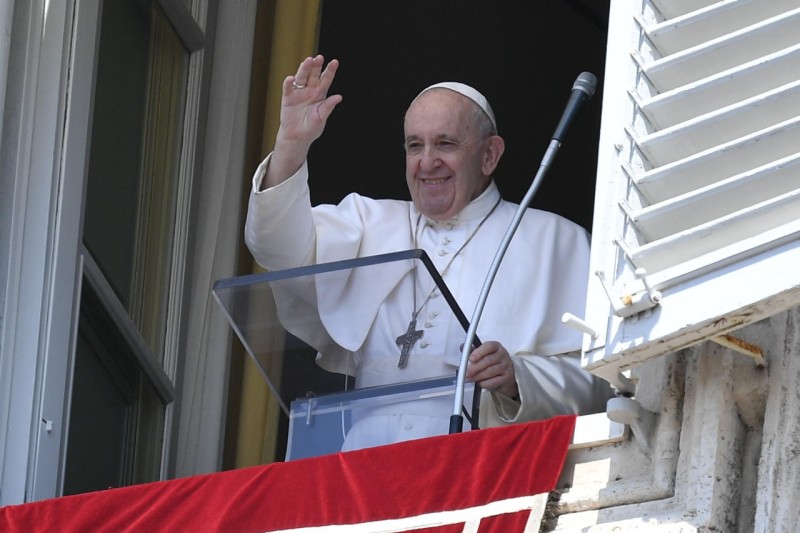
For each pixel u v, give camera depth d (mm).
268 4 25859
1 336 19406
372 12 32938
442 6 33531
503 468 15469
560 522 15531
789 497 14719
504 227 20641
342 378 17531
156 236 23281
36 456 19297
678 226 14961
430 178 20422
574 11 34438
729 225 14555
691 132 15156
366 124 32562
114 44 22281
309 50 25719
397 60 33094
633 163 15297
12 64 20203
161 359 23172
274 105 25406
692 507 14938
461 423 16047
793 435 14867
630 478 15453
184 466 23250
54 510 16609
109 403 21719
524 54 34281
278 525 15883
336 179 32250
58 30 20484
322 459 15945
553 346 19922
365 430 17172
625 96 15586
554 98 34469
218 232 24422
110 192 22047
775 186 14703
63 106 20375
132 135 22703
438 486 15531
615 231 15062
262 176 19719
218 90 24781
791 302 14070
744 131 15070
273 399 24406
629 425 15555
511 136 34344
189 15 24078
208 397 23719
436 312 17172
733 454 15070
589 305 14945
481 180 20844
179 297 23516
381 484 15664
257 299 17234
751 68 15117
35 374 19500
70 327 20047
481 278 20234
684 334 14344
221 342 23938
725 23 15625
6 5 19969
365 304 17250
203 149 24422
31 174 20094
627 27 15906
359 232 20641
